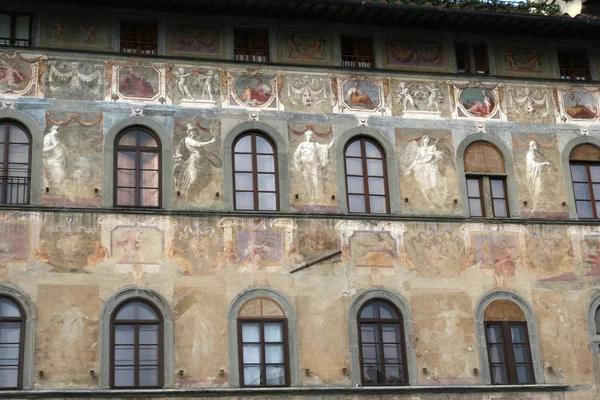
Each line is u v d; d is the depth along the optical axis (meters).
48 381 24.48
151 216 26.22
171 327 25.50
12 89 26.67
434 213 28.09
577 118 30.11
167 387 25.06
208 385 25.31
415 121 28.89
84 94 27.05
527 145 29.44
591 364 27.66
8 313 24.86
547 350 27.53
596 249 28.70
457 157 28.81
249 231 26.69
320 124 28.23
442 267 27.55
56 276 25.27
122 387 24.88
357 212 27.72
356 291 26.84
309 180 27.62
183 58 27.89
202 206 26.73
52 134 26.48
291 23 29.06
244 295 26.17
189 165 27.00
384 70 29.11
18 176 26.09
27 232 25.44
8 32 27.42
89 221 25.84
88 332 25.03
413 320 26.94
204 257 26.22
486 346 27.19
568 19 29.72
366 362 26.44
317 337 26.27
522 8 30.27
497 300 27.66
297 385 25.75
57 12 27.64
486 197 28.73
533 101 29.97
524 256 28.17
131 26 28.14
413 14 28.88
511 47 30.48
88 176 26.34
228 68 28.16
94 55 27.41
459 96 29.48
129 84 27.41
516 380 27.12
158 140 27.12
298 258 26.75
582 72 31.00
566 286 28.17
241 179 27.38
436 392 26.38
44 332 24.81
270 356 25.92
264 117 27.94
